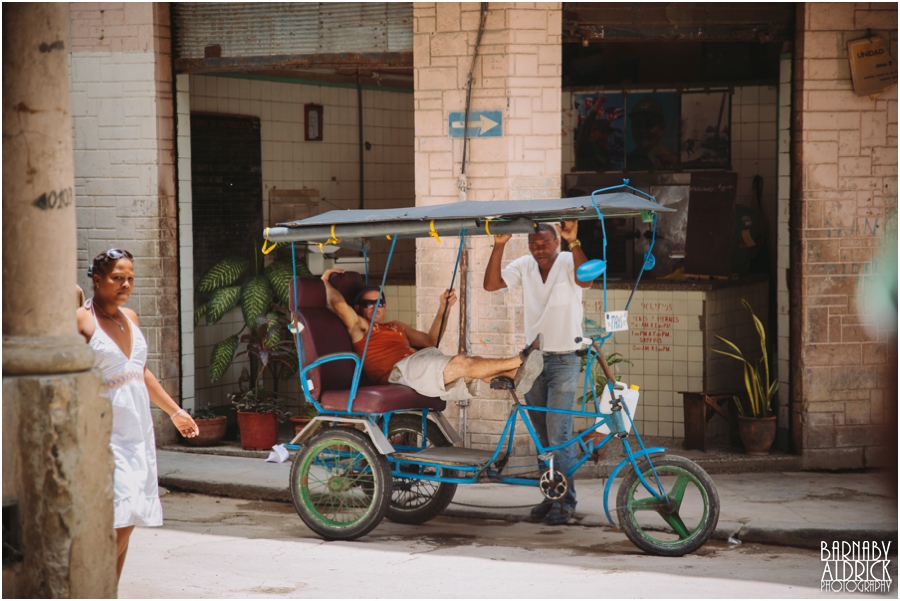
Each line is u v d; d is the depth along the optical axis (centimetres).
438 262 795
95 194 877
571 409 654
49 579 366
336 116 1068
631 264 1016
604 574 544
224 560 579
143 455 459
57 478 364
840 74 770
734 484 747
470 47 776
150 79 857
